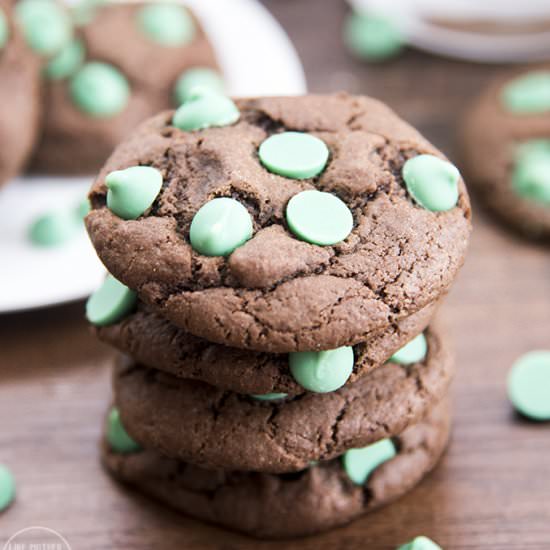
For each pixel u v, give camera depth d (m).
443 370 0.38
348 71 0.52
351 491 0.39
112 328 0.38
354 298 0.35
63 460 0.41
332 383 0.36
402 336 0.36
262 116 0.38
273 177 0.36
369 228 0.36
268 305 0.35
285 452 0.37
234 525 0.39
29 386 0.42
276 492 0.38
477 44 0.51
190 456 0.38
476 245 0.46
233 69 0.48
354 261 0.35
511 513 0.39
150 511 0.39
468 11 0.51
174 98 0.48
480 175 0.47
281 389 0.36
